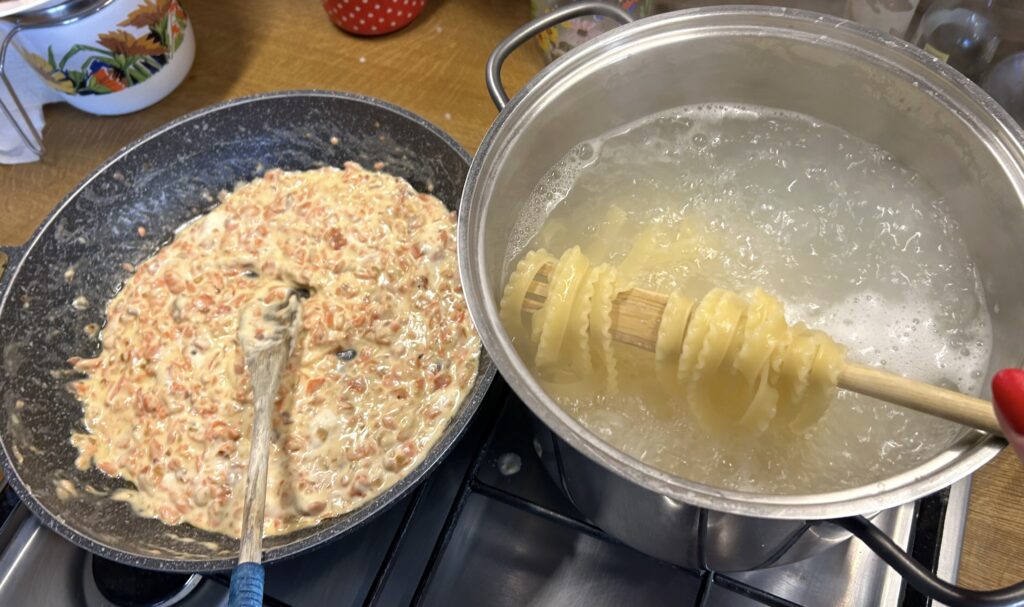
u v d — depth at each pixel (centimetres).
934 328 60
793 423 54
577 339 54
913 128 60
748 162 69
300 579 63
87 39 81
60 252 79
